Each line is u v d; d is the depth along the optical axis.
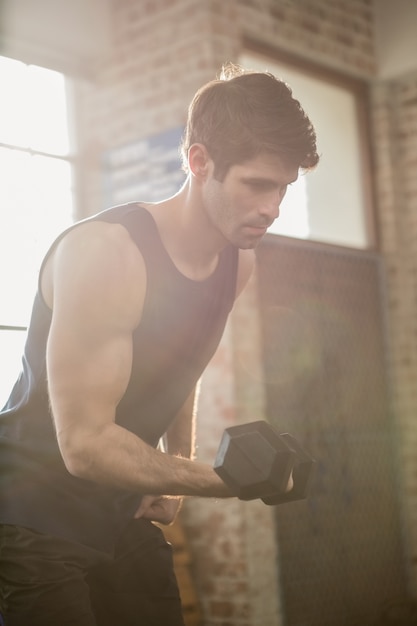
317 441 5.18
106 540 1.84
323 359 5.31
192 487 1.54
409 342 5.73
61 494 1.77
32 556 1.74
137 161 4.93
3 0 4.65
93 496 1.80
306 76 5.52
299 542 4.98
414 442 5.61
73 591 1.75
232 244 1.67
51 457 1.76
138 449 1.54
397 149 5.90
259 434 1.44
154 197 4.85
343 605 5.14
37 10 4.77
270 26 5.16
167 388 1.82
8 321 4.51
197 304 1.76
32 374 1.75
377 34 5.83
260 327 4.86
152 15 4.94
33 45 4.82
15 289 4.58
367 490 5.42
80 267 1.58
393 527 5.54
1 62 4.71
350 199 5.72
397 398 5.70
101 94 5.11
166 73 4.86
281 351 5.07
